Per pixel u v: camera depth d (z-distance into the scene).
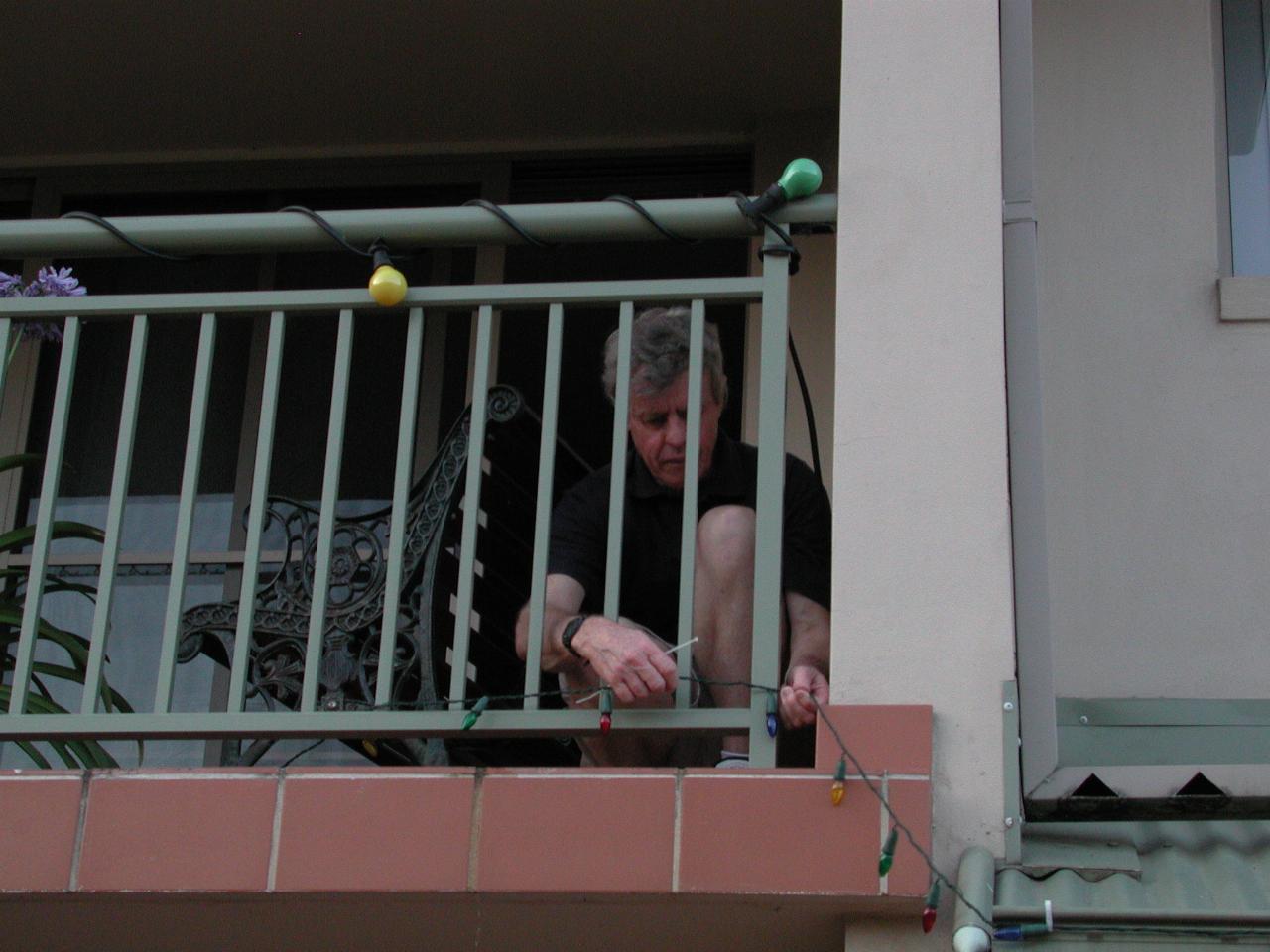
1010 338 4.39
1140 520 4.95
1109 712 4.50
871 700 3.89
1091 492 4.98
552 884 3.76
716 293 4.25
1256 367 5.04
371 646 4.82
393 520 4.23
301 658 4.84
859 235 4.28
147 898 3.94
